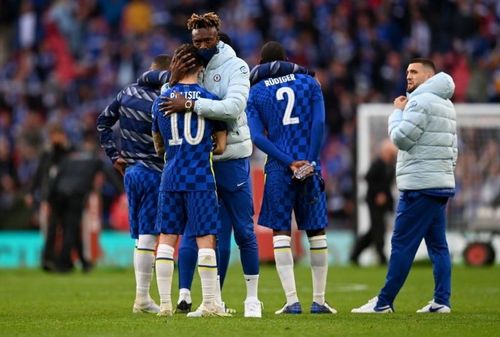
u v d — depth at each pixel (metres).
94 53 101.56
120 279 58.69
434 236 36.81
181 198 32.28
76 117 92.62
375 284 53.50
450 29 98.06
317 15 99.50
